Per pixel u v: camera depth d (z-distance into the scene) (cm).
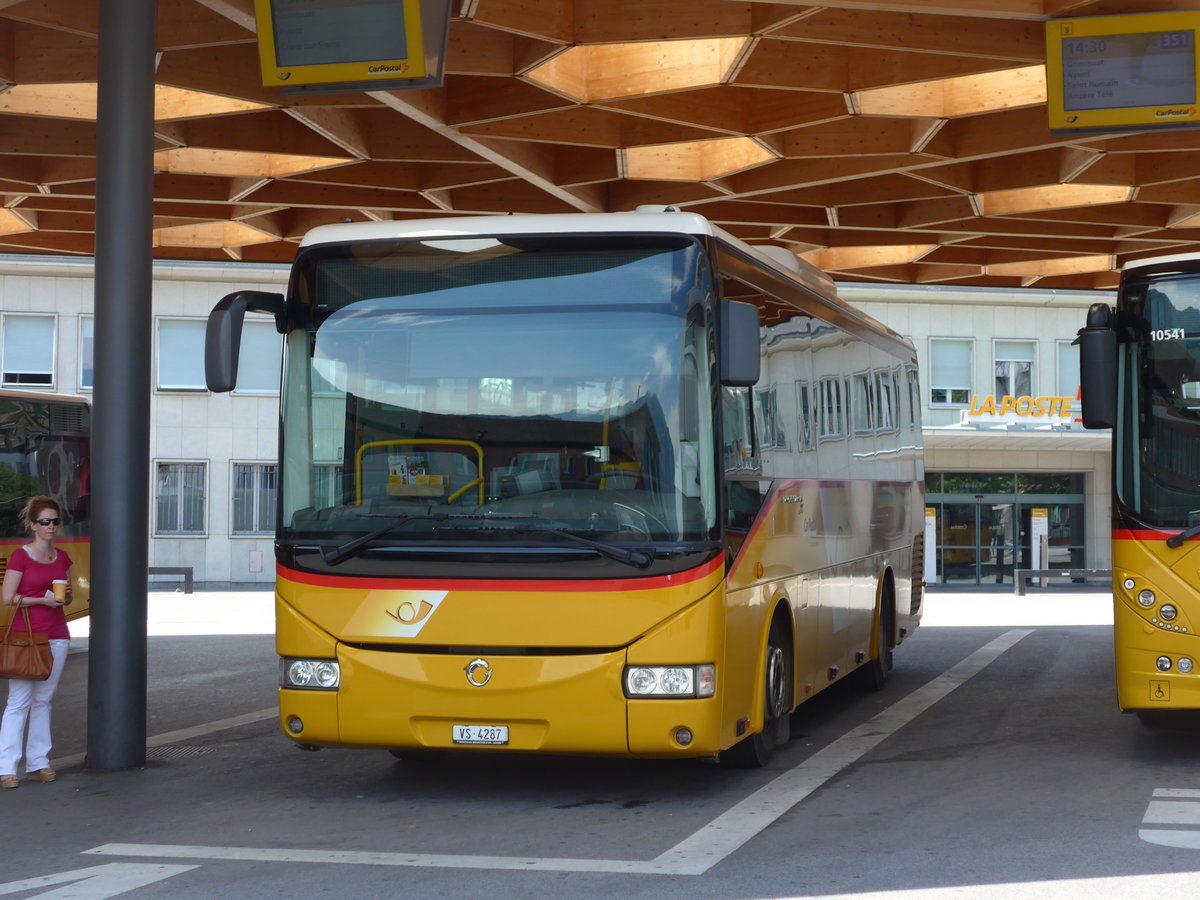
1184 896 636
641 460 838
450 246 883
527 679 829
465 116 1490
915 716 1282
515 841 784
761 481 951
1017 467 4109
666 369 848
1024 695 1428
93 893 679
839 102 1462
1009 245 2142
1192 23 1223
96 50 1348
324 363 887
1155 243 2100
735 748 977
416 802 904
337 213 2055
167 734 1238
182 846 788
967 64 1346
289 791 952
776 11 1209
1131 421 971
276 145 1612
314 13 1177
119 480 1055
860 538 1323
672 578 825
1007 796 888
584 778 976
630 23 1245
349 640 856
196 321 3975
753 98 1512
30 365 3894
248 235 2203
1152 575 950
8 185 1798
